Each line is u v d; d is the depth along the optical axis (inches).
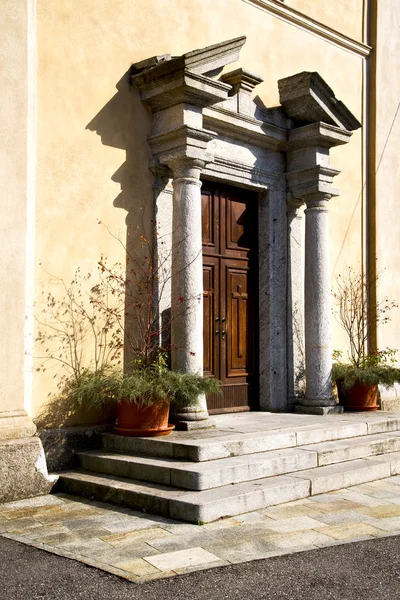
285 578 147.5
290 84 320.8
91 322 260.1
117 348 267.9
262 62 339.0
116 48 275.1
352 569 153.2
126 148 275.1
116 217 270.5
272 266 331.6
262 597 137.6
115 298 268.2
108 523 190.2
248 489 205.3
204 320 306.8
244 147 318.7
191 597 137.6
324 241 327.3
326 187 326.6
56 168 252.8
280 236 336.2
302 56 361.4
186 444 224.4
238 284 325.7
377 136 397.7
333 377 338.3
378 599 136.9
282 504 209.5
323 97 321.1
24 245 233.1
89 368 259.0
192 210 268.5
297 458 234.8
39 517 197.9
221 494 198.7
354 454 258.2
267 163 329.7
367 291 390.3
